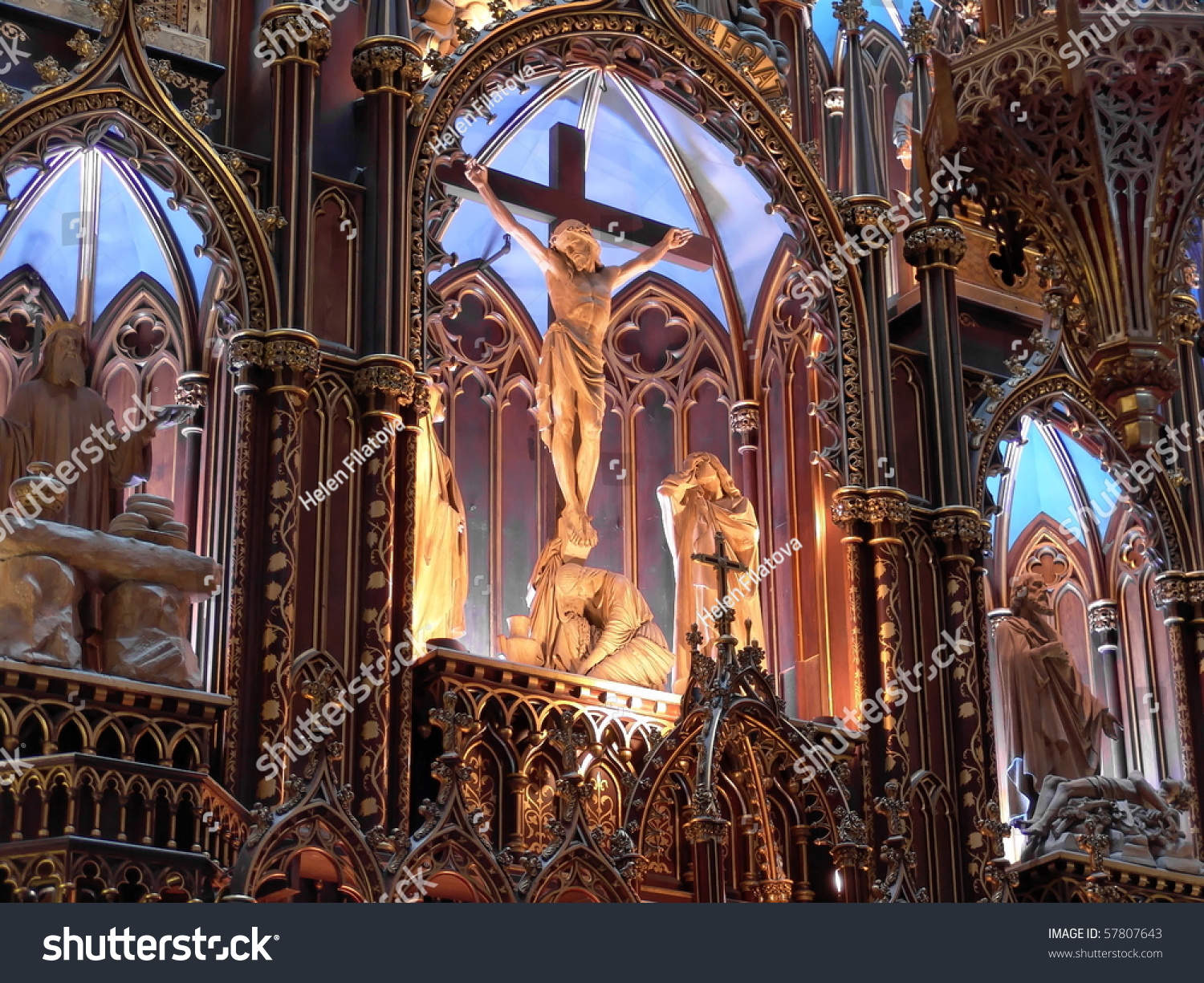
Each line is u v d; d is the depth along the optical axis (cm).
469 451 1953
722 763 1634
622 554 1998
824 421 1858
